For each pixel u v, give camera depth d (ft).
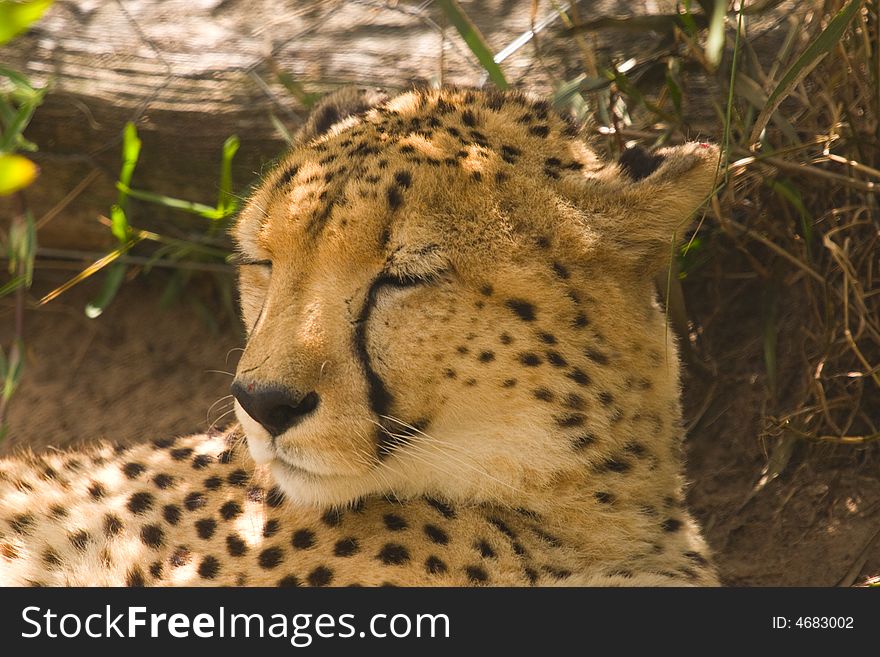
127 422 35.17
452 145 22.81
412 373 21.77
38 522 26.22
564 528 23.75
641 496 23.80
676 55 31.55
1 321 38.14
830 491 30.17
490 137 23.41
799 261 30.73
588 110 32.40
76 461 27.81
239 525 24.31
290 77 34.88
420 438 22.39
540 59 33.86
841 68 30.07
